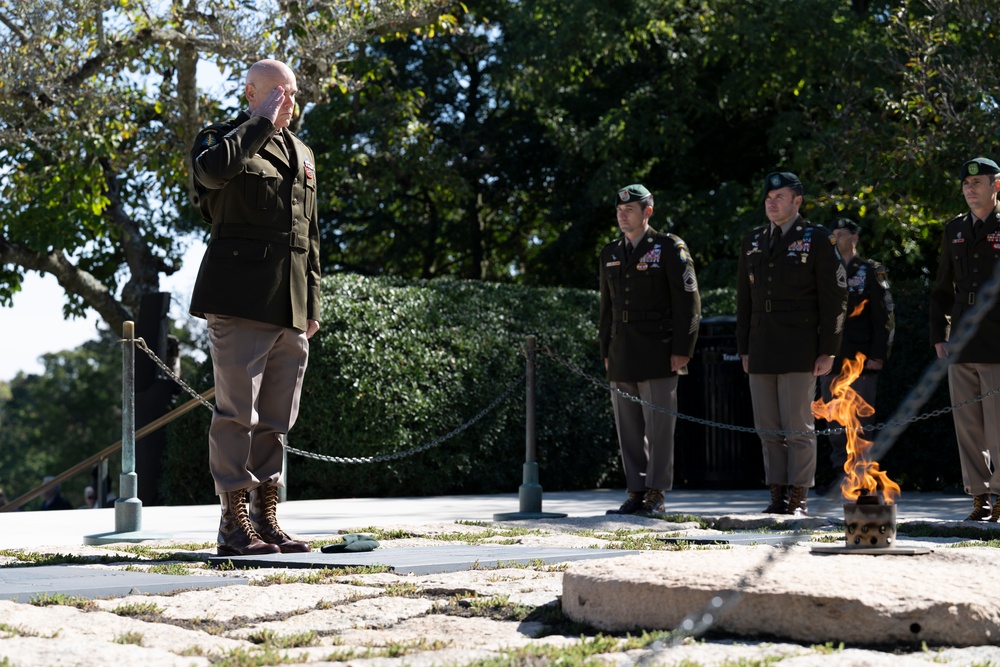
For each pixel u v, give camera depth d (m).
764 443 8.30
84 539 6.62
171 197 21.33
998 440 7.45
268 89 5.53
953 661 2.86
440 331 12.37
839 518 7.39
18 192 18.83
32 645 2.93
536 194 25.53
